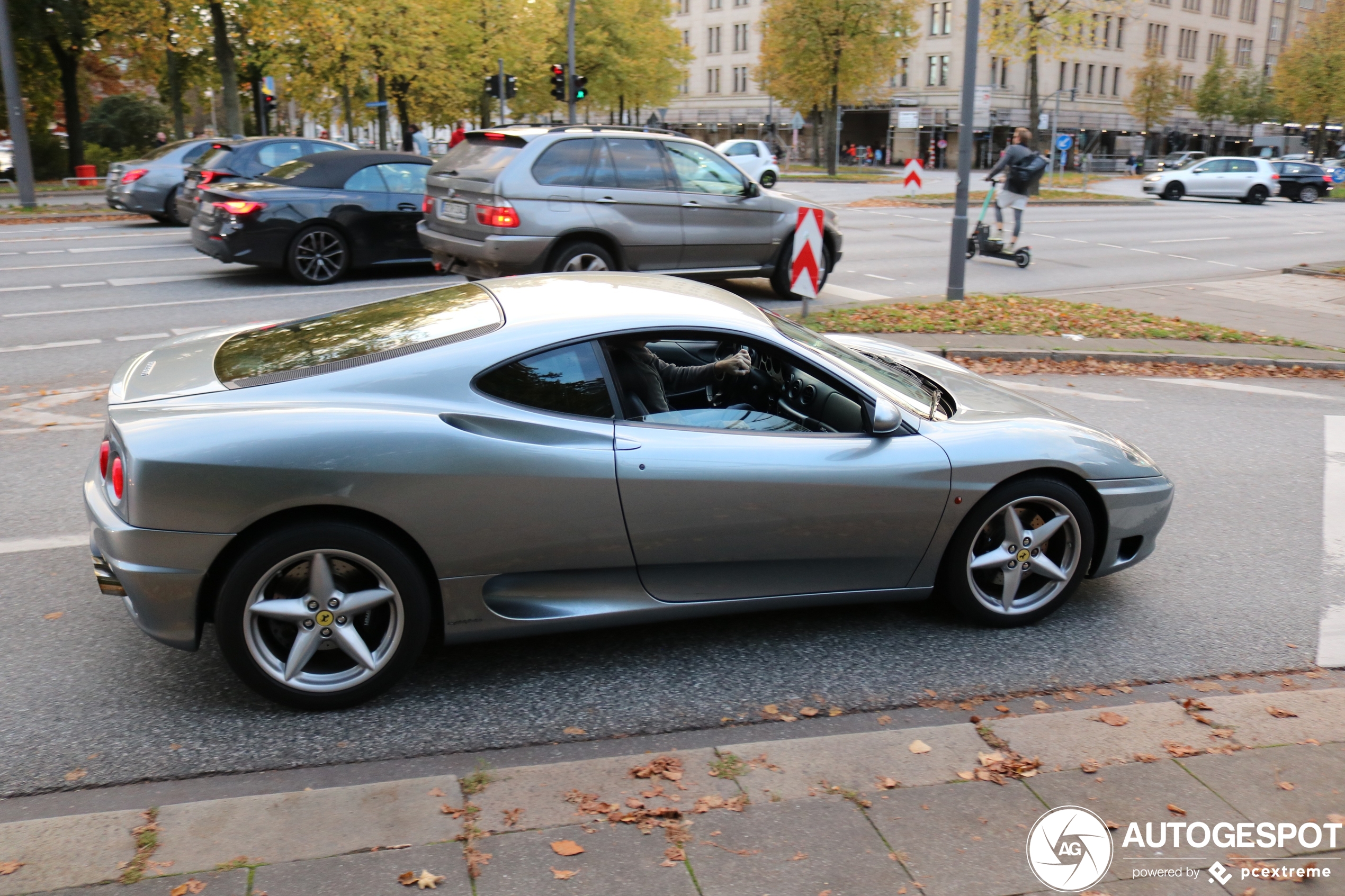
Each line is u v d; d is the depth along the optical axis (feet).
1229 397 27.68
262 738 10.62
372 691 11.09
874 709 11.60
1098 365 30.32
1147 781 9.90
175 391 11.03
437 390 10.93
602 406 11.50
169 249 51.13
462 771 10.14
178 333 31.04
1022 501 13.12
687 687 11.95
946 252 55.98
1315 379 30.27
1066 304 38.42
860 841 8.86
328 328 12.62
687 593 12.10
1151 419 25.09
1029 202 97.40
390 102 128.06
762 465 11.78
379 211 41.27
